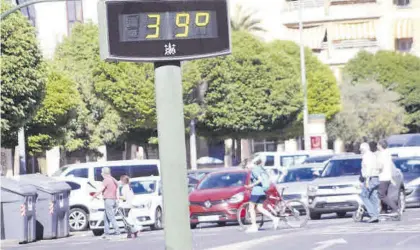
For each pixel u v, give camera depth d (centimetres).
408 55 16450
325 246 3912
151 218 6412
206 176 6331
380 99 15312
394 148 7494
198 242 4559
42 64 8056
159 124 2336
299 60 15088
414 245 3794
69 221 6506
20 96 7888
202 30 2339
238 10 15900
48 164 13300
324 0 17550
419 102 16312
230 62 12344
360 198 5294
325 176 6309
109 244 5000
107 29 2294
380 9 17612
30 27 7912
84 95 11588
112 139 11856
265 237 4622
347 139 15288
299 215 5344
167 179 2320
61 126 9825
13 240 5678
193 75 11469
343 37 17612
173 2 2319
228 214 5947
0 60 7594
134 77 11294
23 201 5741
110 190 5650
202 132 12556
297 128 13362
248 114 12494
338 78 17612
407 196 6431
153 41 2316
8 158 9294
